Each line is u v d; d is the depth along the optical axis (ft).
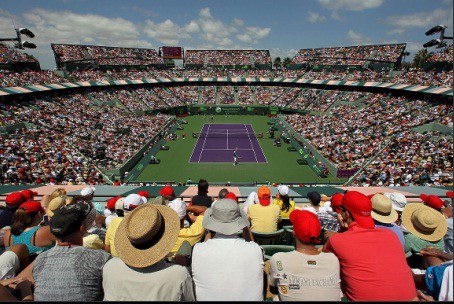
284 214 24.25
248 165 130.93
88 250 10.52
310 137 152.05
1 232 16.81
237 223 11.50
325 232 18.95
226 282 10.37
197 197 25.59
